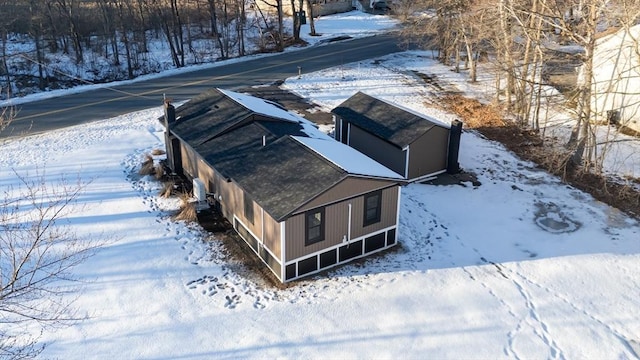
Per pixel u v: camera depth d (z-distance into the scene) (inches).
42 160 933.8
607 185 877.2
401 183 685.3
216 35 1815.9
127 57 1512.1
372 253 703.7
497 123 1132.5
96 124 1101.7
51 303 588.4
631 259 690.8
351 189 646.5
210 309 593.6
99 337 548.1
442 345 546.9
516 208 812.0
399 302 608.1
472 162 962.7
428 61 1599.4
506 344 550.3
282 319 579.5
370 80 1408.7
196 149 781.9
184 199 805.2
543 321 584.1
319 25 2103.8
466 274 661.3
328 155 699.4
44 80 1412.4
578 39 924.6
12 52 1476.4
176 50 1721.2
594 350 545.0
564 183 887.7
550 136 1058.7
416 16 1619.1
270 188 653.9
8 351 494.6
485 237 740.7
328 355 531.8
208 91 958.4
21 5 1652.3
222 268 666.8
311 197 613.3
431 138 883.4
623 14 871.7
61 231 721.6
